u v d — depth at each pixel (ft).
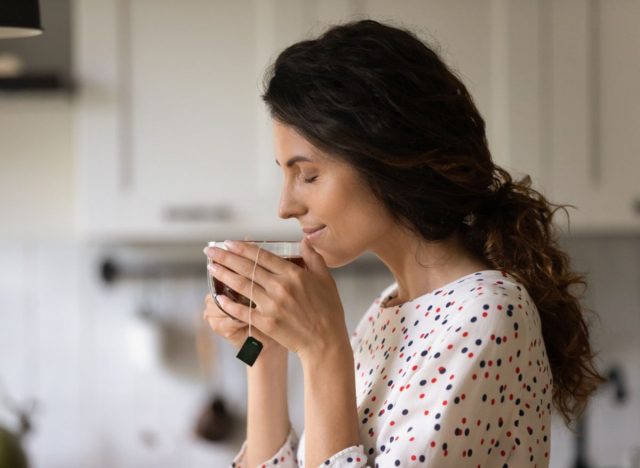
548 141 8.08
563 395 4.26
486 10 8.00
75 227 8.96
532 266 3.98
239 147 7.88
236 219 7.88
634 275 9.71
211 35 7.84
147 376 9.26
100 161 7.80
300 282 3.70
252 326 4.17
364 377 4.08
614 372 9.62
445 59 7.97
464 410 3.55
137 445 9.26
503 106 8.04
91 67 7.79
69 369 9.14
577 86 8.09
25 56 8.61
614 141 8.14
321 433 3.65
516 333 3.63
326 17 7.88
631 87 8.14
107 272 9.12
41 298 9.05
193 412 9.32
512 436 3.69
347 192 3.79
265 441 4.56
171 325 9.28
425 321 3.85
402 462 3.52
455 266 3.99
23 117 8.84
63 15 8.62
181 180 7.86
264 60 7.86
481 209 4.00
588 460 9.53
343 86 3.71
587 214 8.14
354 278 9.42
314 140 3.75
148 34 7.81
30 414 8.79
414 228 3.89
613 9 8.10
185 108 7.84
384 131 3.70
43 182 8.89
